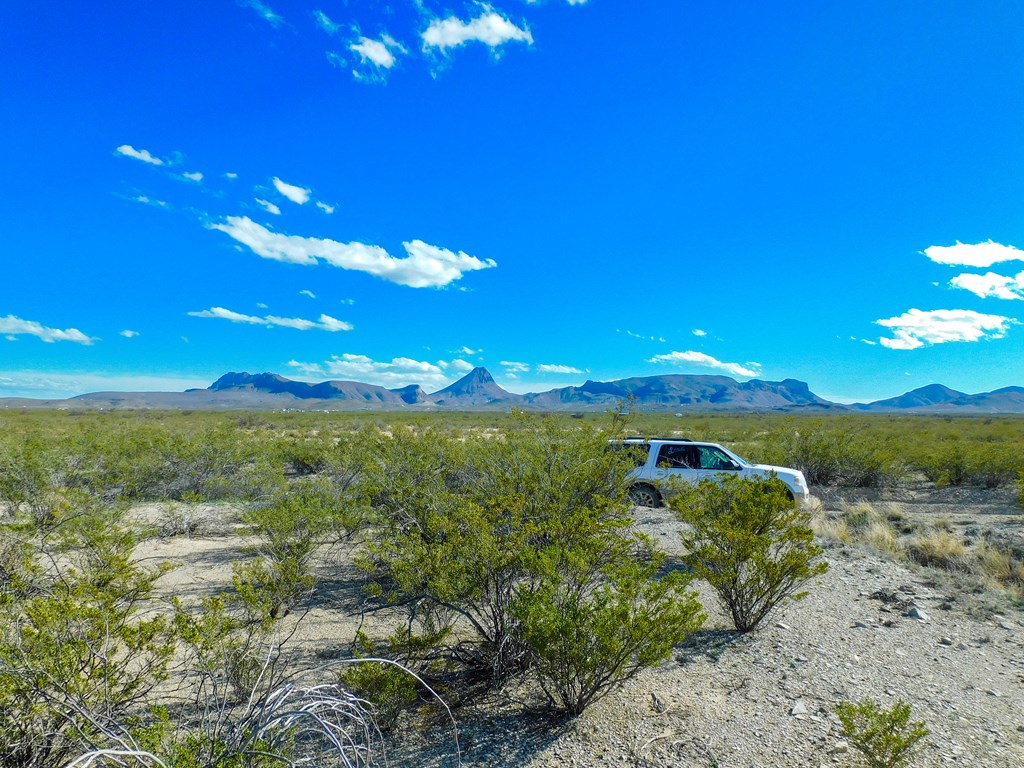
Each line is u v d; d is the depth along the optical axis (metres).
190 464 13.59
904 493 15.66
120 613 3.68
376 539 6.99
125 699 3.20
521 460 7.61
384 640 5.16
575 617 3.82
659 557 4.55
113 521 7.04
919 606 6.11
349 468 11.21
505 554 4.53
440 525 5.17
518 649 4.46
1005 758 3.32
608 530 5.34
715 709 3.96
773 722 3.78
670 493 11.48
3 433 20.30
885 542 9.00
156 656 3.56
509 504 5.63
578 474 7.02
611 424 9.13
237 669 3.77
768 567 5.36
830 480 16.58
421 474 7.66
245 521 8.10
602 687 4.21
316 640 5.15
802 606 6.15
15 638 3.29
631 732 3.68
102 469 12.74
